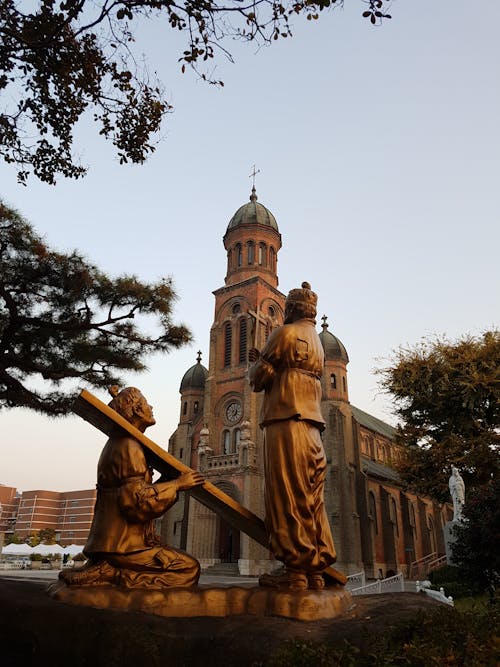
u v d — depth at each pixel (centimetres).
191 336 1410
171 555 444
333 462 4744
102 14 668
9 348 1274
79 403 472
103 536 436
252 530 490
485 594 1380
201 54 686
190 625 374
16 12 677
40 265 1235
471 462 2536
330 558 451
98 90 782
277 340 491
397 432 3027
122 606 395
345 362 5406
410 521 5697
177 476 475
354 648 298
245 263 5759
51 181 865
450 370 2742
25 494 12056
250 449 4522
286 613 394
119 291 1312
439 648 296
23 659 366
